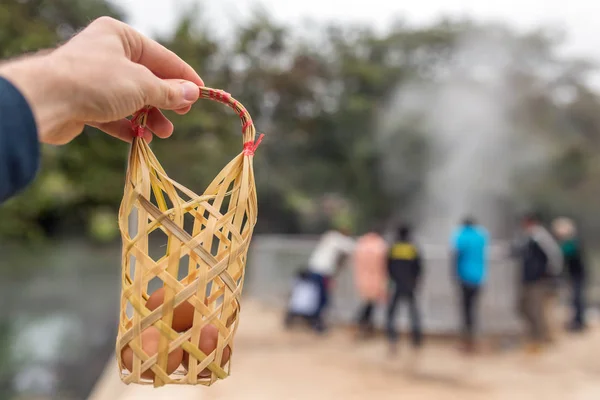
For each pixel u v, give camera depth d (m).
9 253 19.50
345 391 5.50
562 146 22.58
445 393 5.53
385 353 7.28
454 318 8.34
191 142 19.05
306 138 26.02
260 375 5.96
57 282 14.91
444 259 8.57
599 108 24.14
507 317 8.36
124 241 0.91
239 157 0.99
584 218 23.25
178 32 21.50
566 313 10.27
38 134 0.63
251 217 0.96
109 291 13.80
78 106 0.75
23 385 6.46
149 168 0.96
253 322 9.22
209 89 0.97
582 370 6.55
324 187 25.62
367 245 8.08
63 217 21.64
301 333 8.41
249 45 24.91
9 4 16.23
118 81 0.78
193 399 4.51
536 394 5.57
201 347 0.91
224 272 0.90
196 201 0.92
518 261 8.62
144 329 0.87
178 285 0.88
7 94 0.61
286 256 10.97
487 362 6.90
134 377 0.87
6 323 9.91
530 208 23.09
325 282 8.52
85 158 20.28
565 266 9.02
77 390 6.32
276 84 24.34
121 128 1.01
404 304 8.59
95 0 18.45
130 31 0.89
